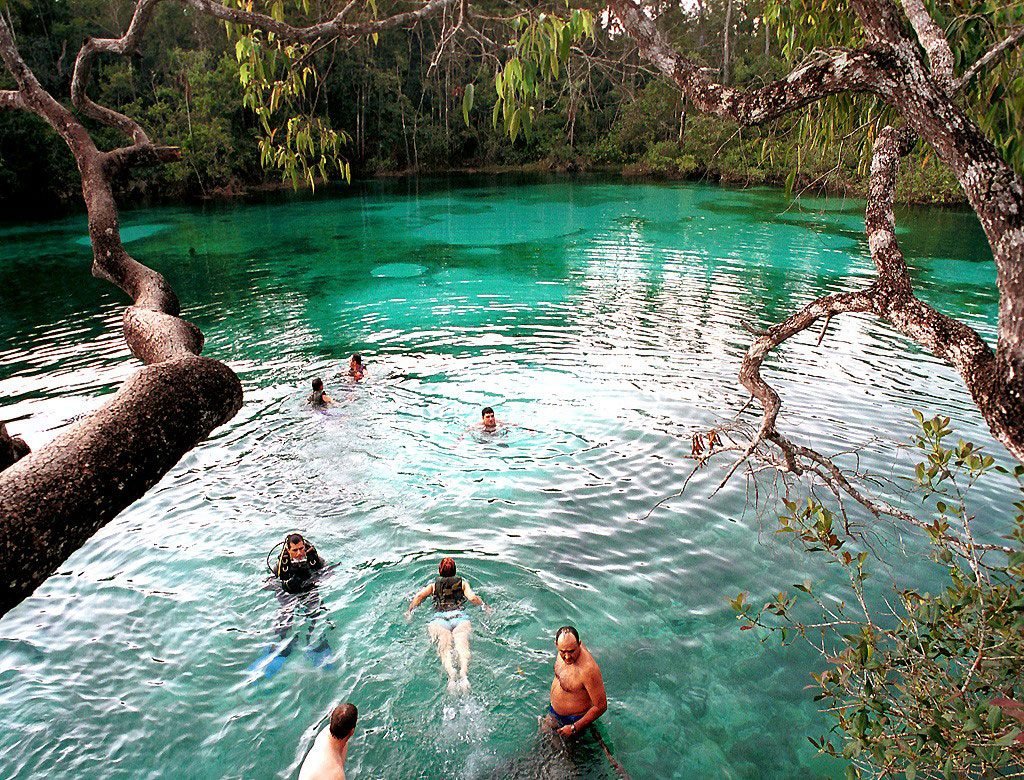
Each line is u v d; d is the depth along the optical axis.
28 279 22.25
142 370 1.33
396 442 10.58
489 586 7.39
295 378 13.24
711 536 8.23
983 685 3.86
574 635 5.58
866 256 23.27
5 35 2.45
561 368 13.57
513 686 6.13
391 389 12.62
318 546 8.09
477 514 8.70
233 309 18.45
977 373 1.90
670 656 6.46
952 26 3.58
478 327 16.45
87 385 13.05
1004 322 1.81
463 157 57.56
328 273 22.52
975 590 3.79
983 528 8.09
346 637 6.71
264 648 6.59
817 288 19.38
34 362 14.48
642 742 5.58
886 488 9.00
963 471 9.34
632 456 10.09
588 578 7.54
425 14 3.68
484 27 3.99
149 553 7.96
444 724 5.74
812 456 3.00
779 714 5.82
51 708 5.90
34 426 11.25
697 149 42.62
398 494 9.16
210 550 8.02
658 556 7.88
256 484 9.41
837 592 7.20
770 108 2.27
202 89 38.75
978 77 3.75
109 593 7.32
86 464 1.06
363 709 5.91
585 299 18.84
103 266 2.26
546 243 26.80
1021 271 1.79
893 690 5.27
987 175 1.91
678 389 12.45
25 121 33.66
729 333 15.72
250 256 25.25
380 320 17.22
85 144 2.45
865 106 4.49
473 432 10.87
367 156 52.28
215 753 5.52
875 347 14.48
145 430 1.16
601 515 8.69
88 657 6.46
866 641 4.02
